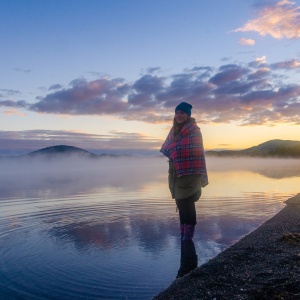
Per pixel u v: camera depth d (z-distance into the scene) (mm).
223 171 28172
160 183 17156
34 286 4168
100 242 6066
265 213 8609
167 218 8109
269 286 3711
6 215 8625
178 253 5438
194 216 6230
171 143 6387
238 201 10547
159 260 5117
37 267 4824
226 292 3684
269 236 6137
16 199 11461
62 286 4172
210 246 5812
